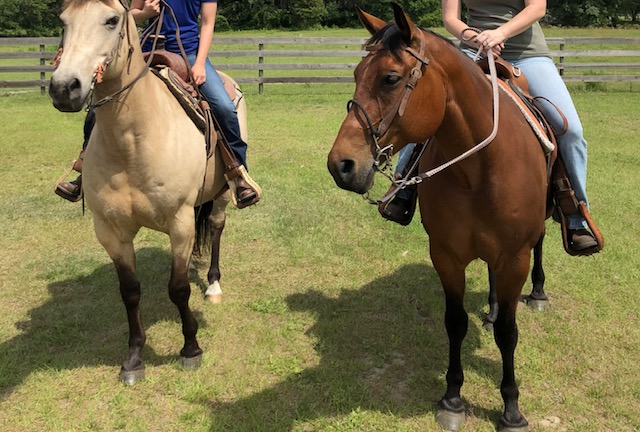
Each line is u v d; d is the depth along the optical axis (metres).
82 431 2.89
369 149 2.12
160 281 4.59
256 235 5.46
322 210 6.10
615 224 5.65
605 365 3.43
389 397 3.14
